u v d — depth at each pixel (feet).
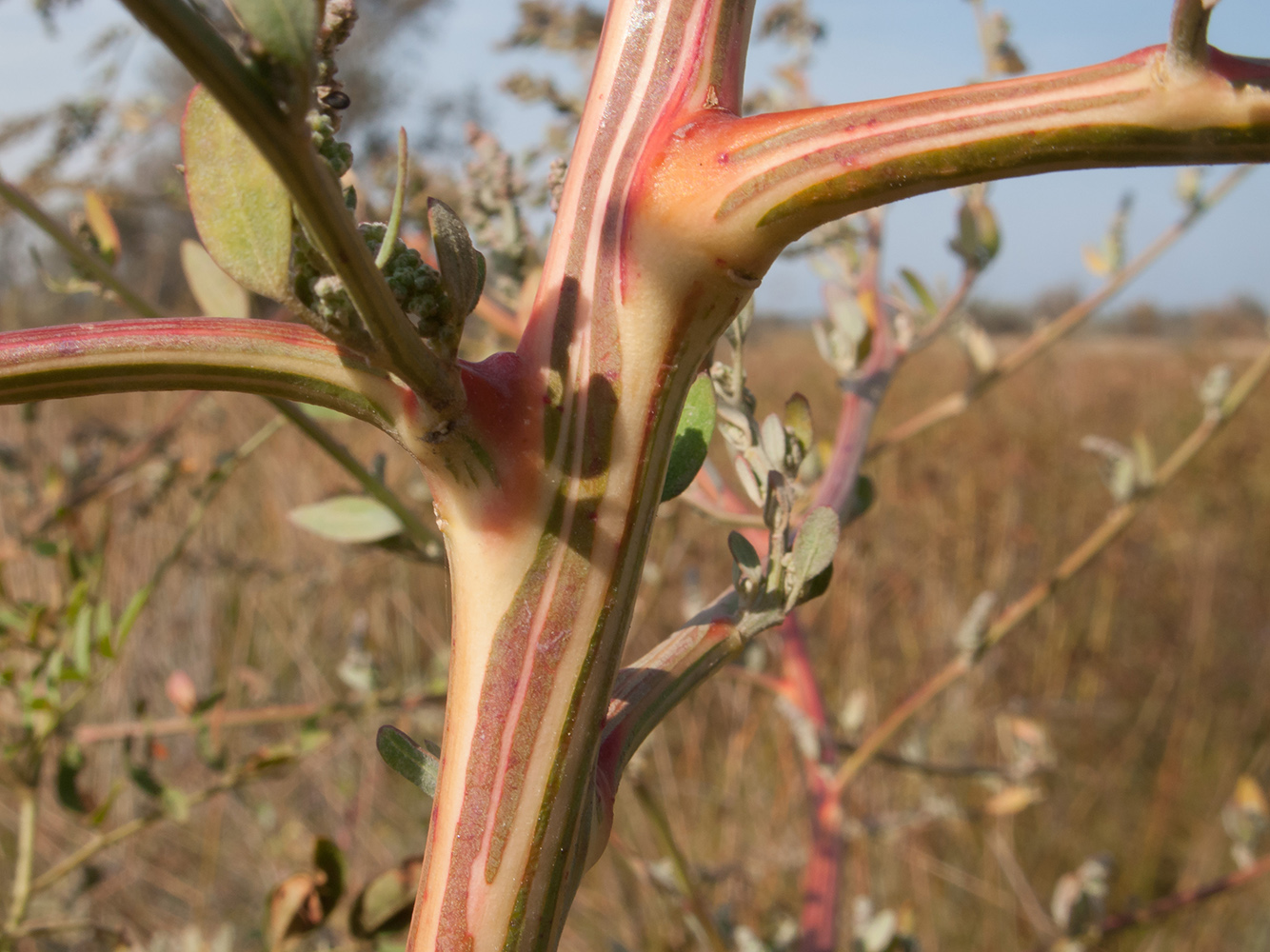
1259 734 3.32
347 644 2.65
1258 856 2.66
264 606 2.57
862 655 2.66
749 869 1.86
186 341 0.32
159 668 2.45
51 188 1.18
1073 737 3.27
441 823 0.34
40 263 0.81
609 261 0.33
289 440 2.71
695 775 2.42
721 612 0.44
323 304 0.28
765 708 2.39
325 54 0.29
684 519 2.31
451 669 0.35
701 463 0.43
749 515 0.77
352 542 0.80
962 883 2.39
